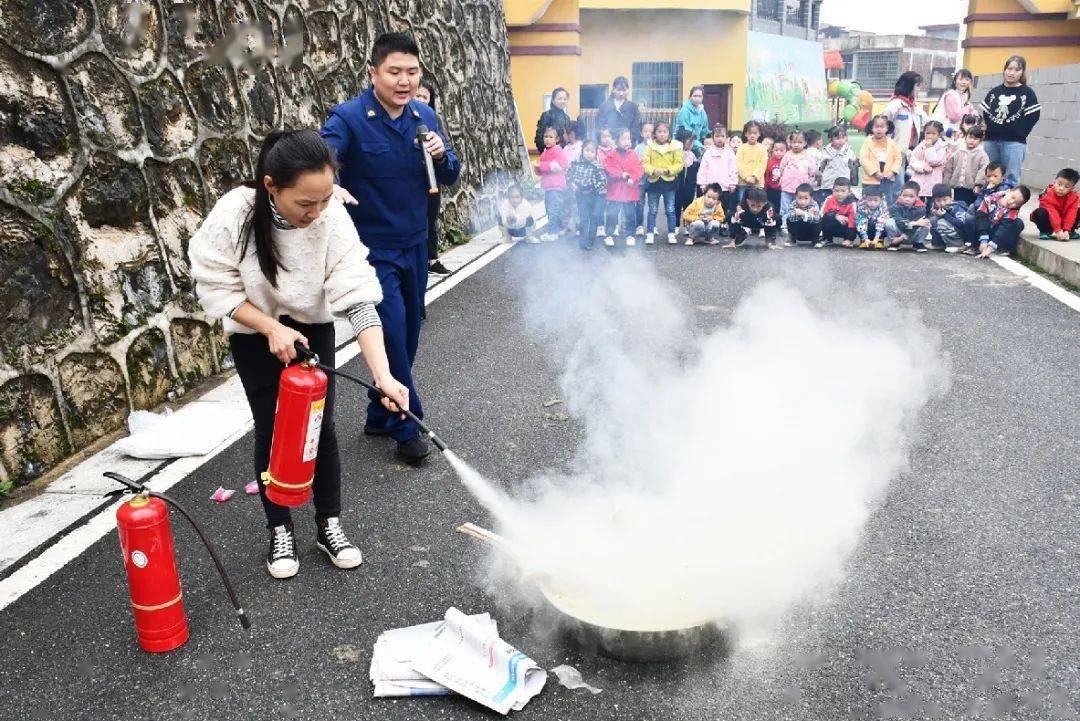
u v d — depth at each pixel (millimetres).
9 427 3814
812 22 29297
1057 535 3260
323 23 7582
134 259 4719
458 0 11617
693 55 20531
